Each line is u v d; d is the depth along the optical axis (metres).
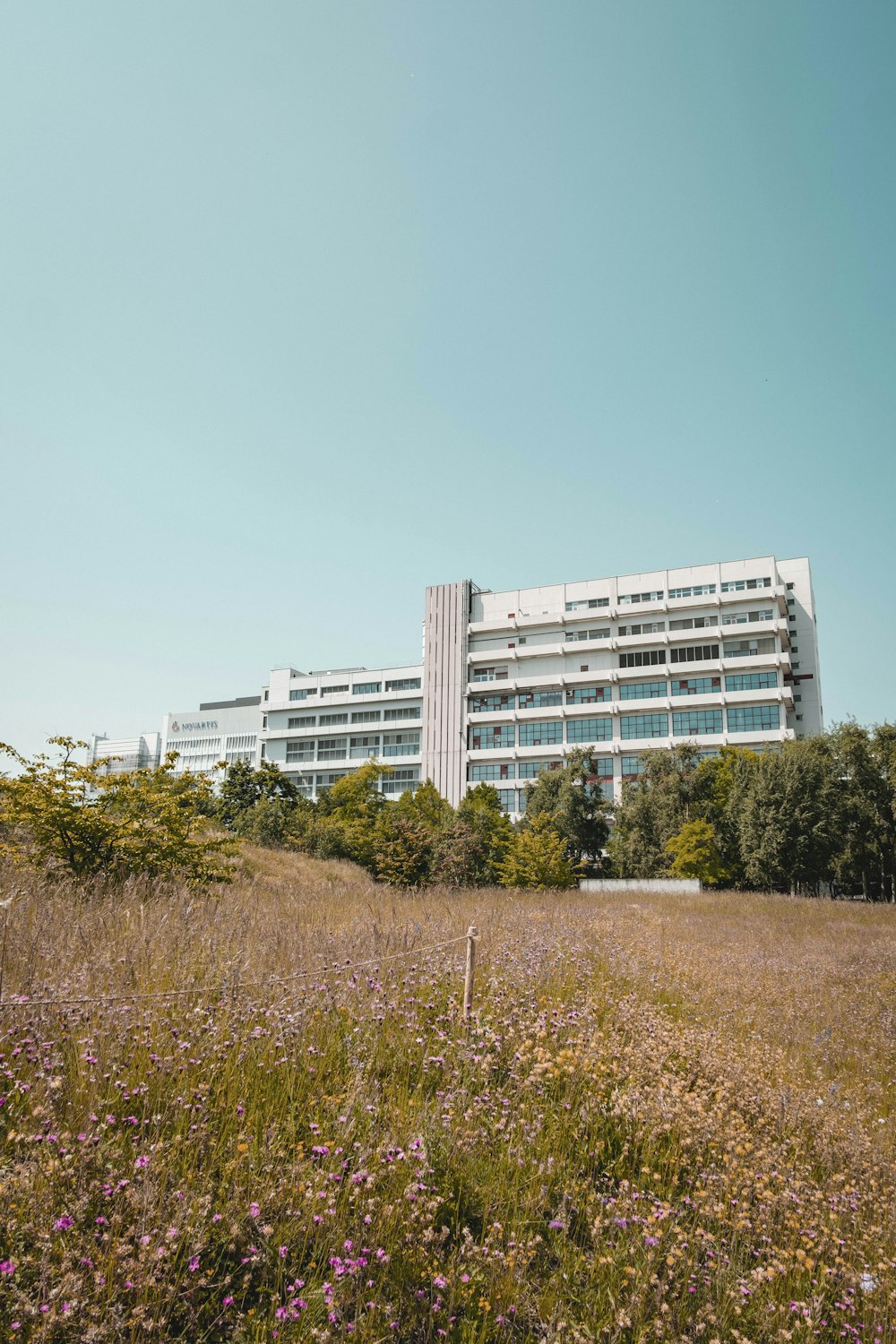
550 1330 3.35
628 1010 7.55
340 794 75.69
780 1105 5.84
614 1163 4.75
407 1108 4.83
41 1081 3.97
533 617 80.25
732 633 72.12
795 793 47.09
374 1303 3.11
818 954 15.55
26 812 14.20
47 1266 2.80
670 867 50.06
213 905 10.70
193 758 145.12
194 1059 4.68
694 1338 3.36
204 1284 3.00
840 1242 4.09
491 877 43.72
